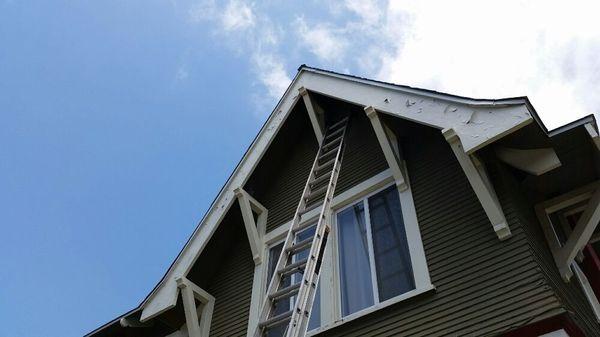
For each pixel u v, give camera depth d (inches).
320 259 189.9
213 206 311.6
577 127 195.9
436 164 254.8
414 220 236.5
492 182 218.4
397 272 228.1
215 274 319.9
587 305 216.2
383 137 257.9
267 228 315.3
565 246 211.6
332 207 280.7
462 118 209.9
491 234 206.7
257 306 273.7
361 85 283.9
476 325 182.9
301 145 353.1
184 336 296.7
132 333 321.4
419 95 240.8
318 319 239.1
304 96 323.3
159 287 290.8
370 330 211.9
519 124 186.5
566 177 230.1
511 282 186.5
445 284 204.2
